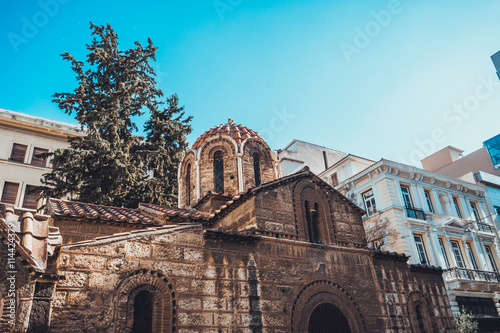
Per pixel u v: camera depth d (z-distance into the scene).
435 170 44.84
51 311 8.59
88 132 25.38
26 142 32.34
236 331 10.89
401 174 32.06
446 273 28.50
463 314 25.52
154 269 10.37
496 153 39.44
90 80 26.98
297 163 40.91
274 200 14.02
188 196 20.84
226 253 11.84
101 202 23.23
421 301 15.91
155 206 16.89
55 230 10.05
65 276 9.06
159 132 29.62
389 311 14.59
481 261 31.72
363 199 32.84
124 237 10.25
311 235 14.48
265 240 12.83
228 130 21.16
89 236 12.99
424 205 31.52
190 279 10.81
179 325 10.09
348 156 37.09
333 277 13.78
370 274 14.86
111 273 9.70
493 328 29.20
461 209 34.41
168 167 28.66
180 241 11.15
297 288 12.72
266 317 11.62
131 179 24.62
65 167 23.97
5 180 30.36
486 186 37.97
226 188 19.16
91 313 9.05
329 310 13.19
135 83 27.55
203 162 20.00
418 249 29.31
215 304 10.89
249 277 11.89
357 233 15.65
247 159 19.88
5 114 31.72
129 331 9.40
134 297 9.88
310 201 15.09
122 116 27.09
